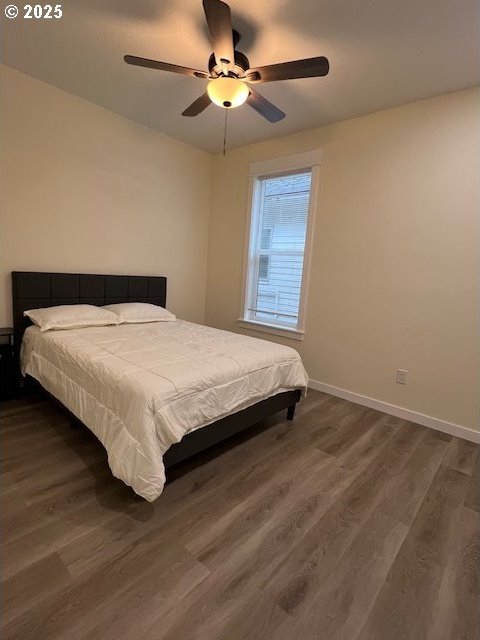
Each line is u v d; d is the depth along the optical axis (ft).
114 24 6.50
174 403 5.35
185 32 6.64
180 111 10.09
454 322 8.38
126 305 10.57
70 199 9.81
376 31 6.26
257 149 12.09
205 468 6.48
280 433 8.09
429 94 8.23
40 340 8.09
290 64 5.66
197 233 13.70
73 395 6.61
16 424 7.63
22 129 8.64
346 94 8.43
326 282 10.69
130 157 11.02
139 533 4.79
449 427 8.53
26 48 7.38
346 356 10.42
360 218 9.77
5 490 5.47
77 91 9.21
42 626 3.49
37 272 9.27
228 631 3.58
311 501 5.73
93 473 6.02
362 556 4.67
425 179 8.56
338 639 3.59
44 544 4.49
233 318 13.57
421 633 3.71
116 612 3.69
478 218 7.89
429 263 8.66
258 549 4.66
